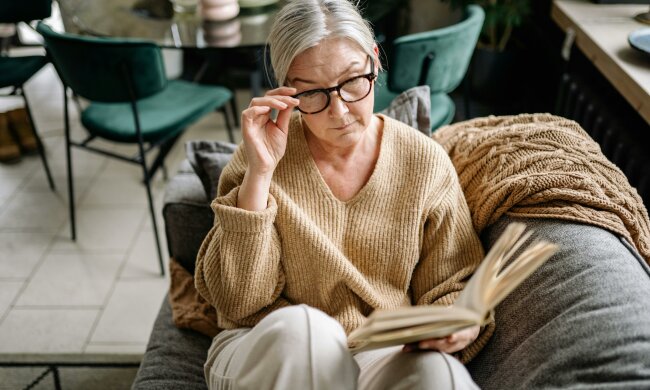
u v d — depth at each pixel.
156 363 1.17
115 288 2.12
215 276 1.05
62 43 1.84
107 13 2.29
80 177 2.76
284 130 1.01
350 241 1.09
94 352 1.86
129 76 1.90
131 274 2.18
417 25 2.80
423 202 1.08
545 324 0.94
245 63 3.38
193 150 1.33
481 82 3.10
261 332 0.88
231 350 0.99
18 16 2.58
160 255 2.14
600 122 1.83
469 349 1.05
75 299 2.07
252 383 0.86
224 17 2.19
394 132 1.12
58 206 2.57
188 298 1.31
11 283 2.16
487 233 1.20
